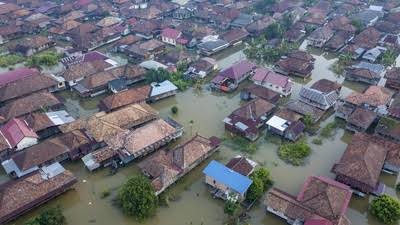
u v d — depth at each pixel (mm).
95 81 79312
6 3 136875
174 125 65625
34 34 115875
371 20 114562
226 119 67688
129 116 66500
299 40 108375
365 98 71750
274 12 126812
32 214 51031
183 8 128625
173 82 82312
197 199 53188
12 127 63562
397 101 71500
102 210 51875
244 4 133000
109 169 58656
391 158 56719
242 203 51469
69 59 92312
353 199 52906
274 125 65125
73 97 80250
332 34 107625
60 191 52625
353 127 66438
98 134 61938
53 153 57938
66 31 110750
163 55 95562
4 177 57844
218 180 51562
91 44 102438
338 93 77562
